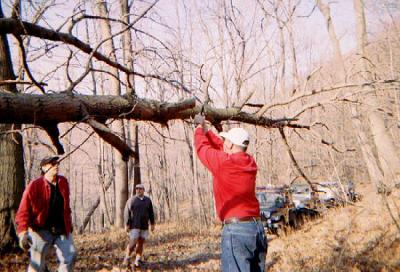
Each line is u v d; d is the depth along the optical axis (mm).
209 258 9023
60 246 4285
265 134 7688
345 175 7449
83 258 8164
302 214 12180
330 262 7410
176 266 8141
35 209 4160
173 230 14492
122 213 15406
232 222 2961
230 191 3004
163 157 21656
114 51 4301
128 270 7520
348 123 7008
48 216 4223
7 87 6922
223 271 2941
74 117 3008
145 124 4789
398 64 8500
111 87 10195
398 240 7840
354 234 8727
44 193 4203
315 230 10359
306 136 6398
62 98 2904
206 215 16281
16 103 2656
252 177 3072
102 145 16750
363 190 10734
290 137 6777
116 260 8320
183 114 4277
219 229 14453
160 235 13188
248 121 5402
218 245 11055
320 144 6121
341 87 5352
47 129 2938
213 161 3051
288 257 8305
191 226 15383
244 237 2908
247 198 3020
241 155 3098
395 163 9891
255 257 2988
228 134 3209
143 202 8016
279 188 10578
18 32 3291
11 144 7672
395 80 5293
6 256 7031
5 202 7473
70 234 4398
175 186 24094
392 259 7176
